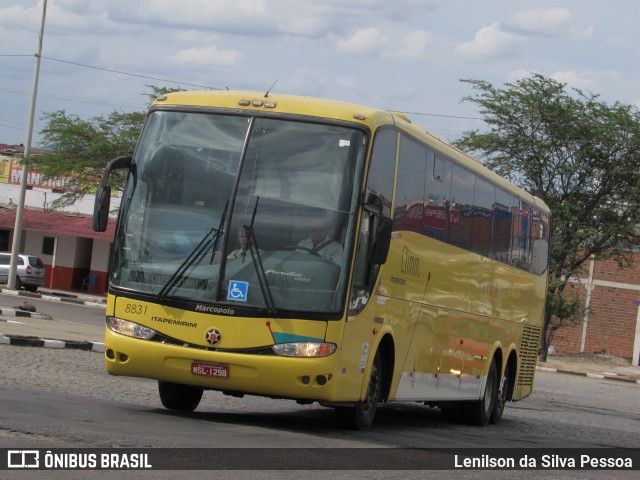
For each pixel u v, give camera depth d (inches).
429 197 668.7
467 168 751.1
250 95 561.9
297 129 545.6
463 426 821.2
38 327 1272.1
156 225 545.6
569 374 1876.2
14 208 2928.2
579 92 2049.7
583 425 945.5
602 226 2062.0
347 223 534.0
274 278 526.0
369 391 598.5
